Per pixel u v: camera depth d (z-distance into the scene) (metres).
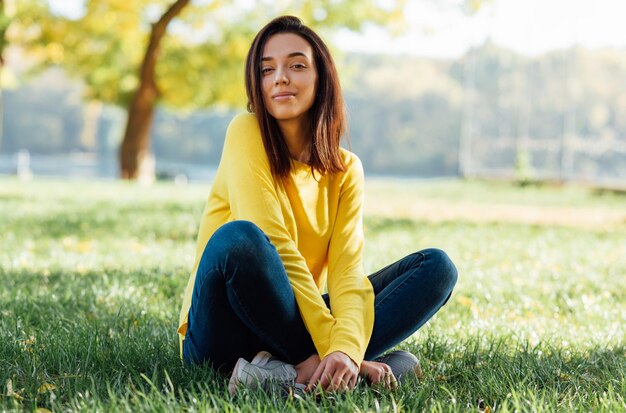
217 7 19.91
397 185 22.98
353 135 38.81
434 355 3.07
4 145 43.25
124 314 3.73
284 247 2.37
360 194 2.64
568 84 23.09
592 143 23.30
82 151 44.31
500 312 4.21
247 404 2.14
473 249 7.23
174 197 13.62
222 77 20.64
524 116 24.81
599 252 7.35
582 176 23.06
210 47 20.47
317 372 2.28
